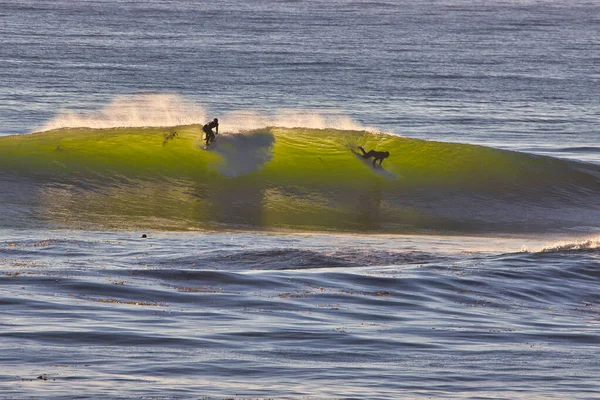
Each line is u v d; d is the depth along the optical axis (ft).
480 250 289.53
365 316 170.91
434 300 190.08
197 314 165.27
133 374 124.98
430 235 334.03
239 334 151.12
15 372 123.03
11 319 152.25
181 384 121.70
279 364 134.31
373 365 136.15
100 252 244.01
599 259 244.83
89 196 352.90
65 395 113.91
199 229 319.27
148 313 163.73
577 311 191.11
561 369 138.72
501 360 142.51
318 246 285.43
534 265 233.35
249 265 228.22
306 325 160.35
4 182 355.97
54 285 182.19
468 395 122.52
